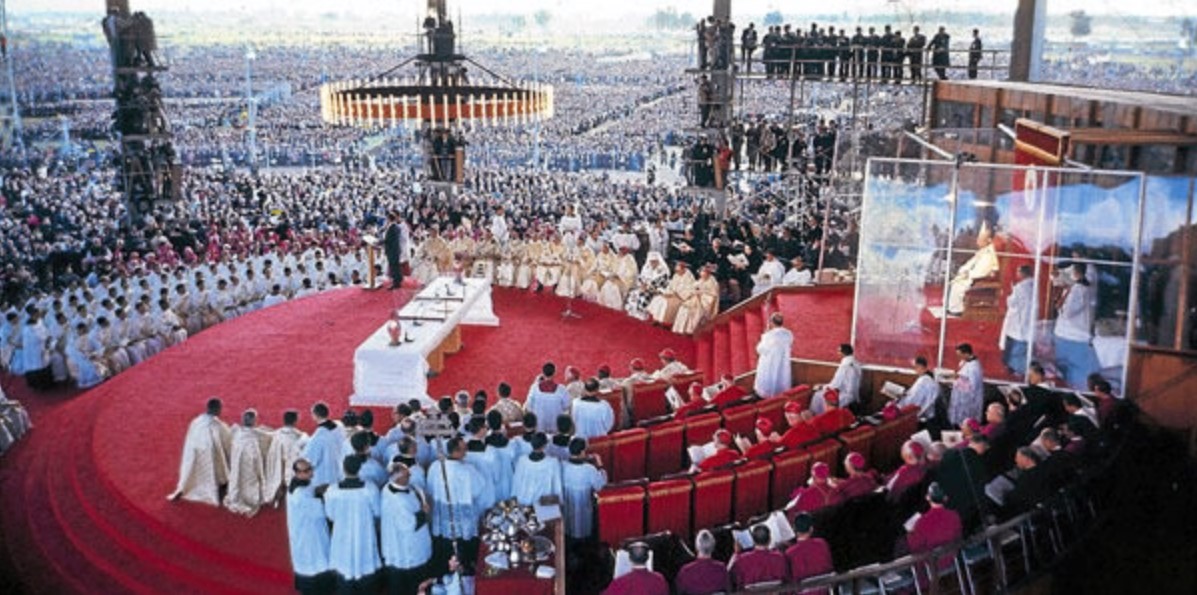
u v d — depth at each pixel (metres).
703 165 27.98
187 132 61.19
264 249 24.05
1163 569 10.38
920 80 25.69
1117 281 13.09
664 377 15.11
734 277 22.42
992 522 10.45
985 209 13.80
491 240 23.94
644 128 67.94
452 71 24.52
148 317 20.06
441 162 30.66
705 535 9.04
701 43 27.45
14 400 16.98
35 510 13.26
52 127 42.25
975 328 14.20
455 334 18.34
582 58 82.94
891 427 12.73
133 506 12.31
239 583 10.90
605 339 19.59
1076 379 13.47
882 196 14.27
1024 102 18.64
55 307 19.86
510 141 66.12
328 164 57.00
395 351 15.30
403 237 23.45
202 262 24.56
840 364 14.44
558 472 11.05
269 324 20.20
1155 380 12.76
